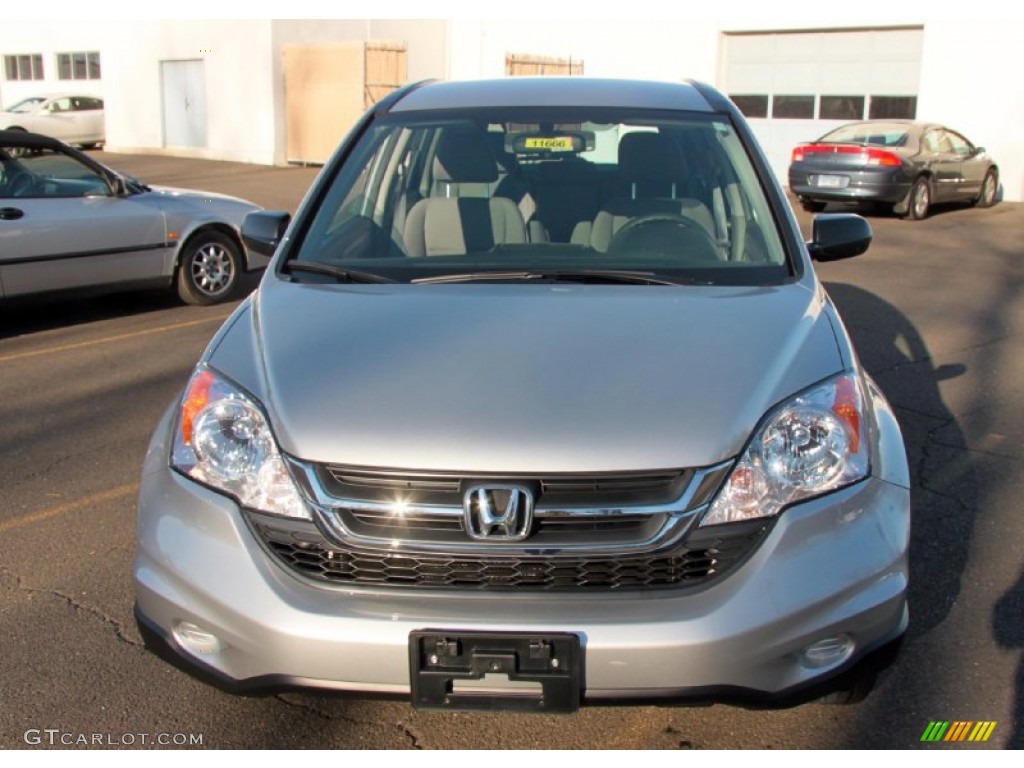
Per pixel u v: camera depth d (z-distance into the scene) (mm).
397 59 21672
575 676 2289
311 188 3680
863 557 2443
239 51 22844
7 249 7238
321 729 2844
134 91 25719
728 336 2744
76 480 4629
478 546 2332
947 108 17688
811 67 18938
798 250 3348
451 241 3490
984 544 3922
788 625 2336
